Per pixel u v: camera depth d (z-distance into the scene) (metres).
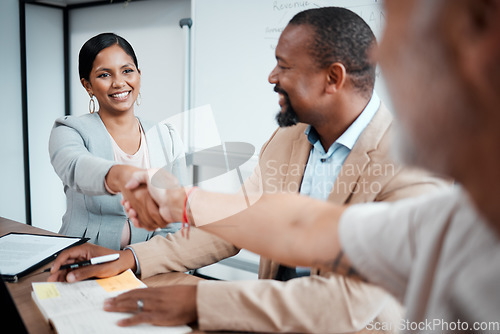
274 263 0.82
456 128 0.20
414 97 0.21
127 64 1.22
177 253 0.83
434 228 0.32
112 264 0.77
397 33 0.22
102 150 1.11
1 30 2.41
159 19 2.17
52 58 2.65
